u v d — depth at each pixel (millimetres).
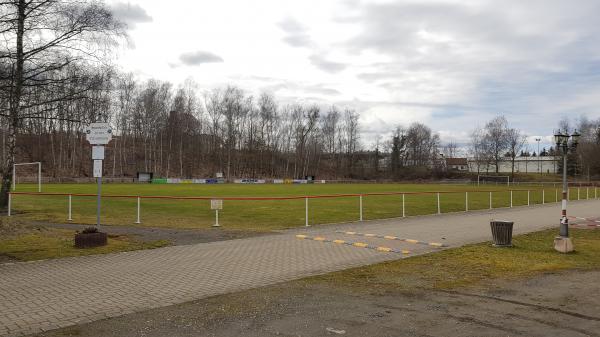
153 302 7746
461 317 6953
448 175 122500
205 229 17562
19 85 15758
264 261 11398
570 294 8422
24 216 21516
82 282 9133
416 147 133625
